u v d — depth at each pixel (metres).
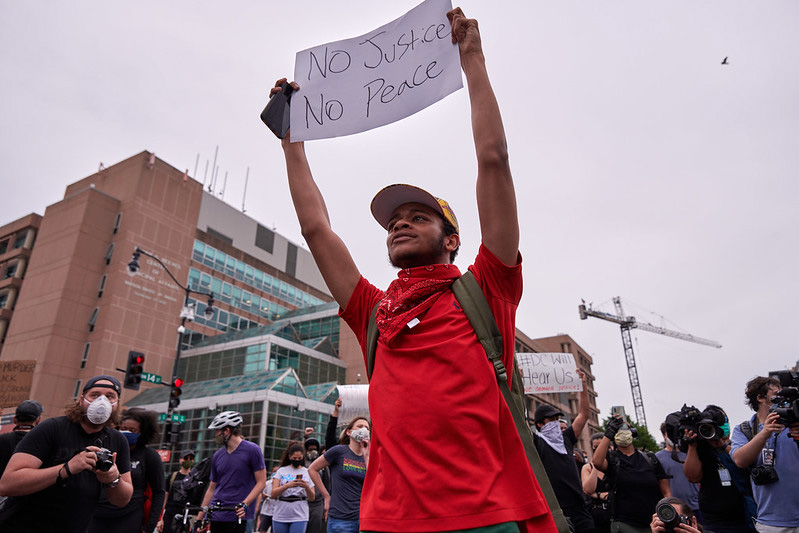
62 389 39.94
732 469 4.70
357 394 7.93
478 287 1.70
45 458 3.42
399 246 1.92
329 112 2.25
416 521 1.35
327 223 2.17
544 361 9.51
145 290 44.72
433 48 2.09
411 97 2.07
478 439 1.42
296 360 42.78
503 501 1.35
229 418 6.74
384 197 2.05
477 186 1.78
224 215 56.84
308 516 8.25
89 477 3.45
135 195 46.09
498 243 1.72
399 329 1.63
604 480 5.95
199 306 48.88
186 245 49.38
